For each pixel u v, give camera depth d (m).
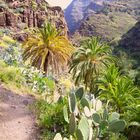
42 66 32.16
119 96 21.42
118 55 106.56
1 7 92.69
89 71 34.00
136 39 121.94
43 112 11.04
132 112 17.62
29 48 32.25
